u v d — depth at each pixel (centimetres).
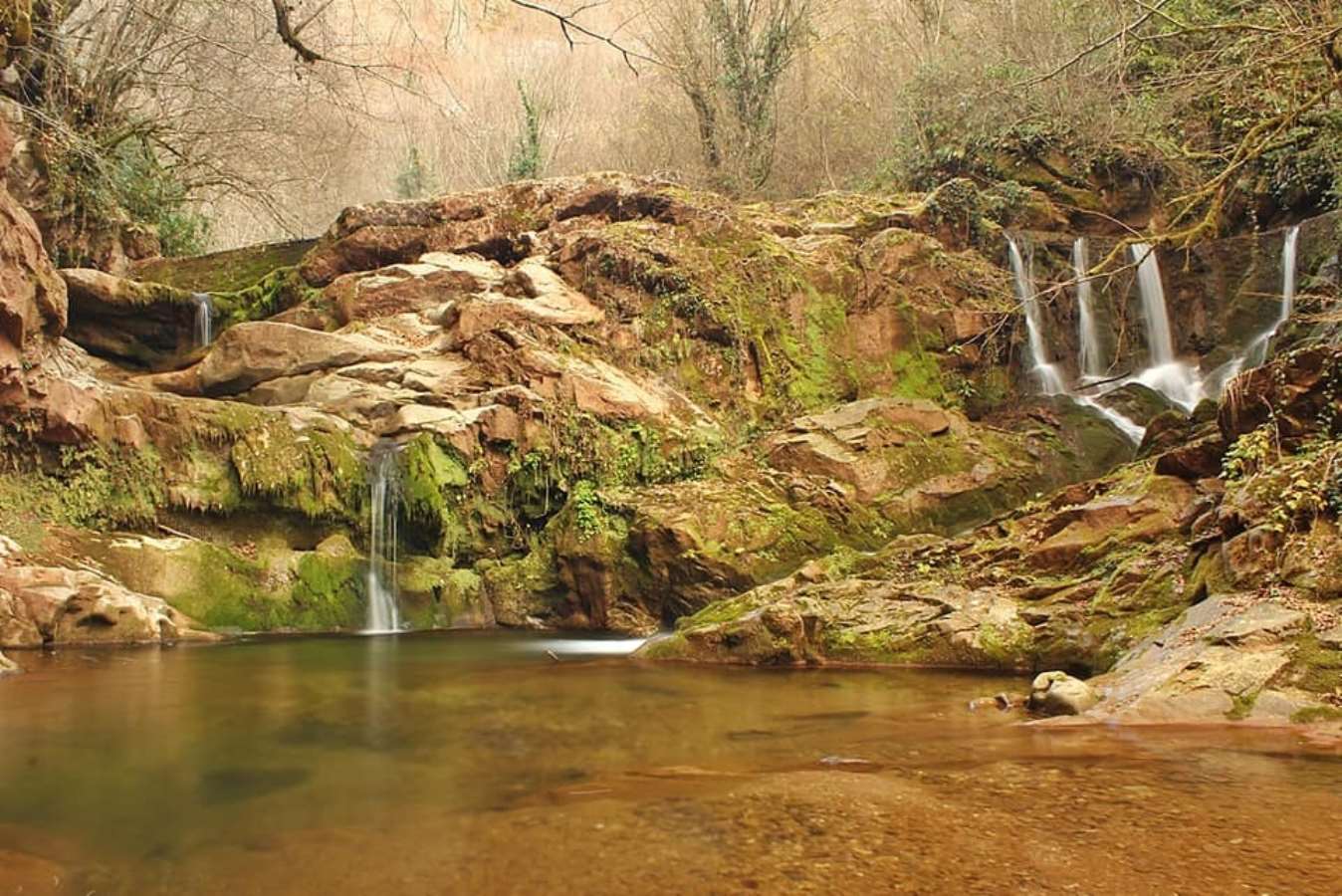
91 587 1015
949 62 2231
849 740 567
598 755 545
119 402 1189
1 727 630
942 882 317
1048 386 1831
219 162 2358
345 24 1759
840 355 1688
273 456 1252
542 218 1842
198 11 2214
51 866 369
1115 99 1573
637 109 2944
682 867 340
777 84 2555
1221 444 888
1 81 1700
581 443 1418
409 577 1334
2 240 1105
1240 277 1834
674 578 1265
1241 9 1252
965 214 1941
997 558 980
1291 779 432
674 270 1628
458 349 1560
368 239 1844
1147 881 312
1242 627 609
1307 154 1603
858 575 1033
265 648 1051
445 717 666
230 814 435
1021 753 505
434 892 329
